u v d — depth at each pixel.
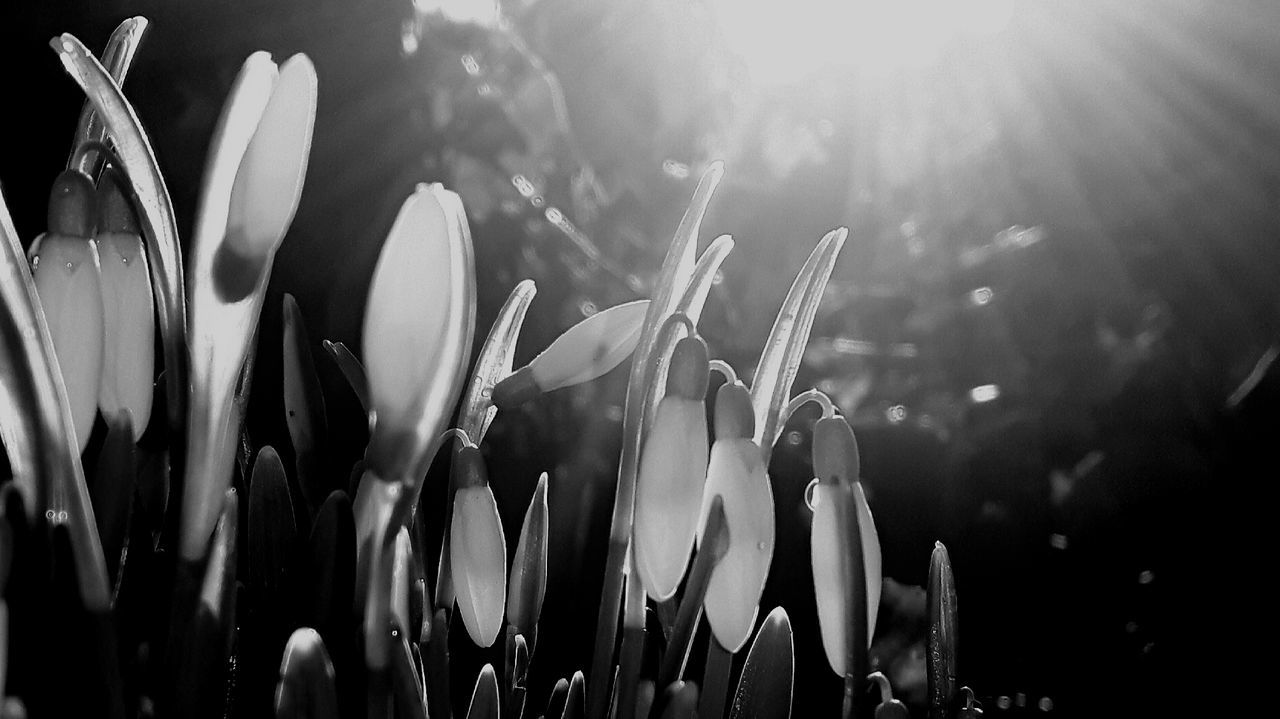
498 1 0.61
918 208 1.29
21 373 0.14
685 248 0.17
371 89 0.51
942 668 0.18
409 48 0.53
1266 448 0.54
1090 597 0.51
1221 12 0.83
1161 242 0.74
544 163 0.62
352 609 0.15
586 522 0.38
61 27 0.46
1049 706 0.48
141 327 0.17
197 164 0.48
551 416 0.46
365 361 0.15
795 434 0.48
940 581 0.18
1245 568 0.50
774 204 1.01
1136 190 0.79
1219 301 0.68
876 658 0.44
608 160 0.95
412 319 0.15
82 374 0.16
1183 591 0.50
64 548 0.14
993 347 0.73
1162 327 0.67
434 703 0.18
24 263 0.14
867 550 0.17
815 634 0.42
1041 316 0.74
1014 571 0.52
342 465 0.24
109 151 0.17
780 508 0.46
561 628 0.36
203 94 0.49
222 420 0.15
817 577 0.17
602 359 0.18
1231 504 0.52
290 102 0.14
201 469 0.15
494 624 0.18
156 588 0.17
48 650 0.14
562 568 0.40
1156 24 0.91
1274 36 0.81
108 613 0.14
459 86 0.54
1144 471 0.53
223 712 0.16
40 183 0.45
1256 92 0.79
